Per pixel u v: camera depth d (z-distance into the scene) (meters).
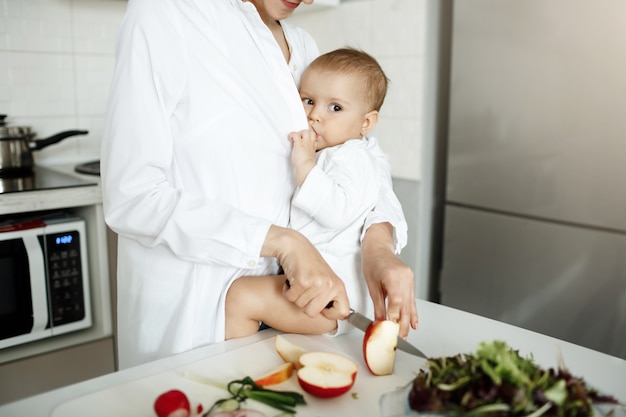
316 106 0.92
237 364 0.63
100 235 1.50
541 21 1.46
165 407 0.53
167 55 0.73
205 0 0.77
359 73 0.91
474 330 0.74
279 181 0.82
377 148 0.98
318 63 0.93
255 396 0.56
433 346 0.69
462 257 1.76
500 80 1.57
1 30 1.71
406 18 1.77
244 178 0.79
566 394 0.46
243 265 0.71
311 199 0.78
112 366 1.59
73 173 1.67
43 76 1.80
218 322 0.76
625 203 1.35
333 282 0.67
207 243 0.71
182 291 0.79
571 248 1.48
